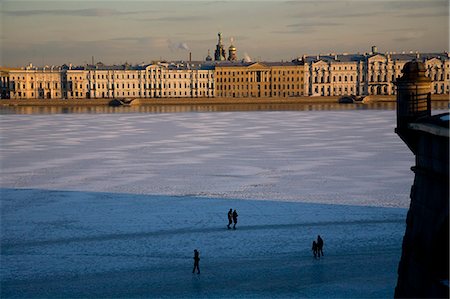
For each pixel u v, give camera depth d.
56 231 49.56
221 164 87.12
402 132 25.45
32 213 56.31
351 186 67.75
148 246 44.97
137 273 39.12
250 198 61.88
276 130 144.12
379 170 78.88
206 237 47.16
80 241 46.53
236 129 148.50
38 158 96.69
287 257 41.59
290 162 87.94
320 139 120.81
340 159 90.31
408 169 79.25
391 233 46.72
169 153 101.12
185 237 47.28
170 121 179.38
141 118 194.50
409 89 25.16
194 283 37.19
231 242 45.59
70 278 38.38
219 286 36.53
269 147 107.81
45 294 35.78
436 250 20.61
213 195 63.81
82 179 75.56
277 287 36.06
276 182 71.38
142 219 53.34
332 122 168.75
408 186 66.94
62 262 41.50
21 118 199.50
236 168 83.00
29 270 40.00
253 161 89.69
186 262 41.16
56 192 66.81
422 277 21.56
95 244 45.69
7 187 70.31
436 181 20.64
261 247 44.12
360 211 54.62
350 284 36.03
